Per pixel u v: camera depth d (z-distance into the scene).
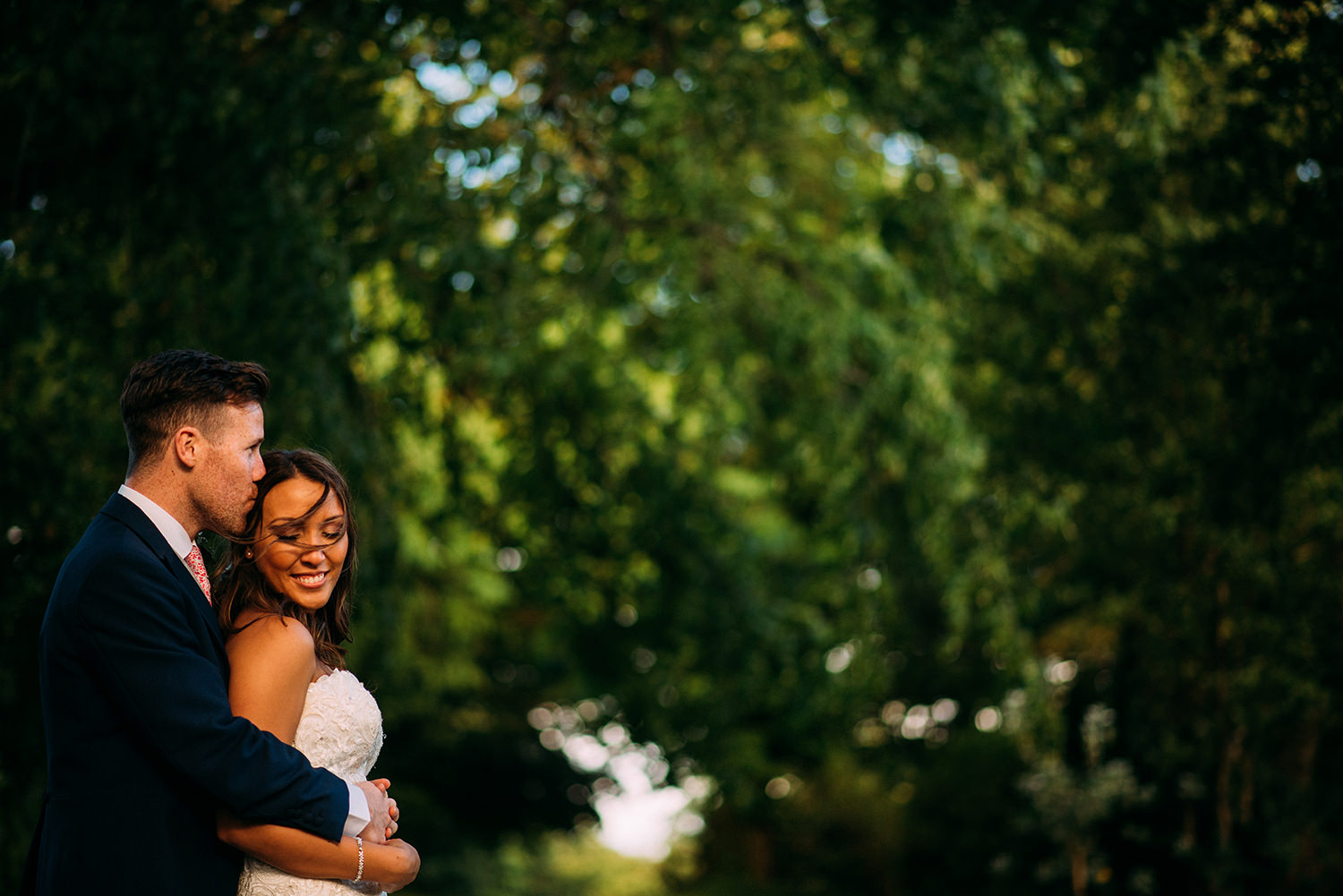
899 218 7.02
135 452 2.13
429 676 12.39
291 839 2.06
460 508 7.92
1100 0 4.98
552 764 17.50
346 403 5.17
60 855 2.00
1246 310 5.30
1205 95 5.62
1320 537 7.16
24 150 3.89
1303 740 7.73
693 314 7.22
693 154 6.80
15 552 4.08
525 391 7.16
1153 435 7.60
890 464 7.28
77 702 2.01
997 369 8.22
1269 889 7.75
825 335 6.98
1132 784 8.74
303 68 4.76
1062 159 6.73
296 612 2.30
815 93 6.80
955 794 13.58
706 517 7.34
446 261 5.67
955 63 5.69
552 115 6.42
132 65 4.08
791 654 7.58
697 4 6.04
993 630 7.61
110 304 4.18
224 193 4.36
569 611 8.91
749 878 16.27
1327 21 4.30
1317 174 4.65
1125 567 8.23
